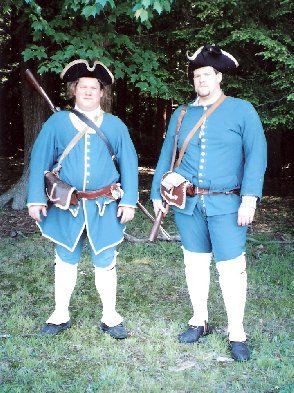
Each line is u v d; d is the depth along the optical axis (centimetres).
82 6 546
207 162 324
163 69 641
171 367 325
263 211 727
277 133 868
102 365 323
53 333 360
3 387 297
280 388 302
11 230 630
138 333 369
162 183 332
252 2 597
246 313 400
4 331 366
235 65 324
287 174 945
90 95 329
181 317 395
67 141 332
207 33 600
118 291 443
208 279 358
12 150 1194
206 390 301
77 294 434
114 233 346
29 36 718
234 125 320
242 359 331
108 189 338
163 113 1148
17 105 1166
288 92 614
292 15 623
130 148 344
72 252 351
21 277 473
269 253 557
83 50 543
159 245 568
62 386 303
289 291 448
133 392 298
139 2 427
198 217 335
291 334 367
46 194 337
